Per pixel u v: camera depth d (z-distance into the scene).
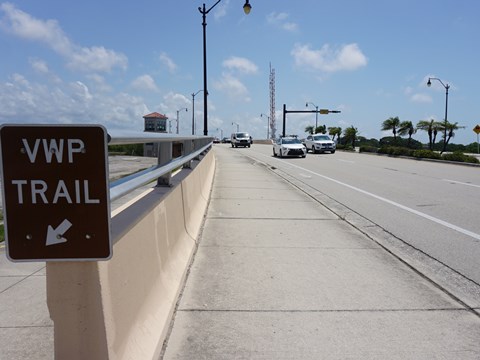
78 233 2.29
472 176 17.84
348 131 61.81
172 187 4.99
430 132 49.53
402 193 12.69
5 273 5.27
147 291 3.50
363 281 5.04
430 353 3.48
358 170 20.73
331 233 7.31
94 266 2.39
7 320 4.01
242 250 6.16
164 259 4.29
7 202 2.24
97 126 2.24
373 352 3.47
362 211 9.70
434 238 7.28
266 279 5.03
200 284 4.82
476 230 7.88
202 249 6.15
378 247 6.51
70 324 2.38
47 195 2.25
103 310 2.46
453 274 5.45
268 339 3.64
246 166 21.69
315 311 4.20
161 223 4.21
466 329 3.90
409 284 4.97
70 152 2.25
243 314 4.10
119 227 2.90
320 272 5.31
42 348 3.50
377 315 4.14
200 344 3.54
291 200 10.65
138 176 3.30
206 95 24.52
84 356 2.39
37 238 2.27
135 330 3.02
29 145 2.22
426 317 4.12
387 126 54.47
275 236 7.00
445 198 11.73
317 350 3.49
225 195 11.20
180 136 5.18
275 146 33.62
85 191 2.27
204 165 10.88
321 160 28.69
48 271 2.36
